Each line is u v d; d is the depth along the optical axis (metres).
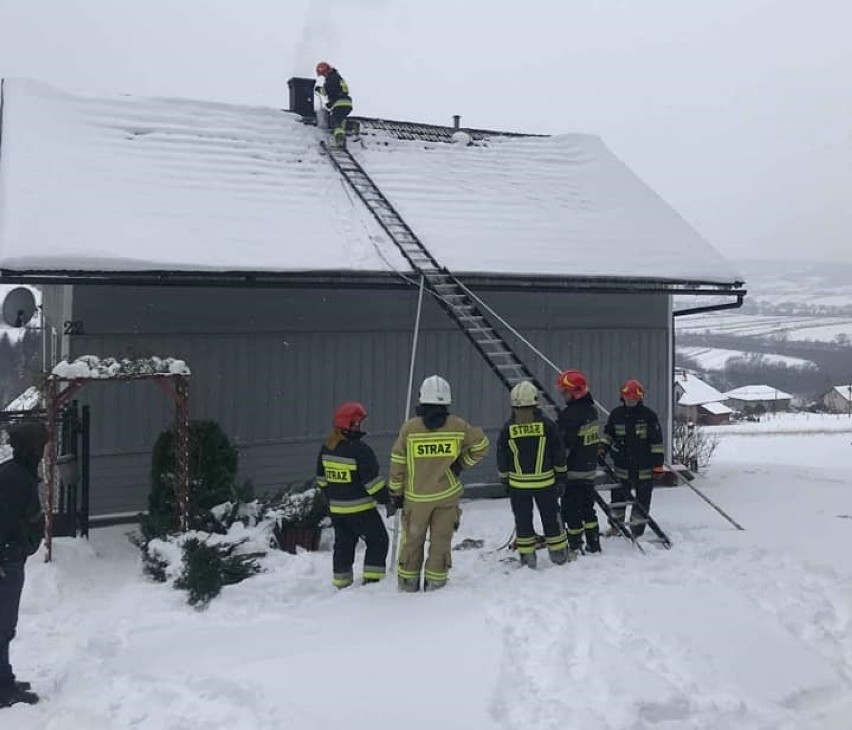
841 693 4.80
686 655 5.02
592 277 11.08
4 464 4.96
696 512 10.18
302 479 10.54
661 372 12.99
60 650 5.73
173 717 4.45
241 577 7.04
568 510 7.61
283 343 10.42
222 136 12.41
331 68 13.59
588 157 15.54
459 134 14.93
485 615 5.61
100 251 8.55
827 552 7.84
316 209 11.05
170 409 9.72
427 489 6.30
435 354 11.40
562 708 4.33
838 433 36.91
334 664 4.86
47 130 10.95
